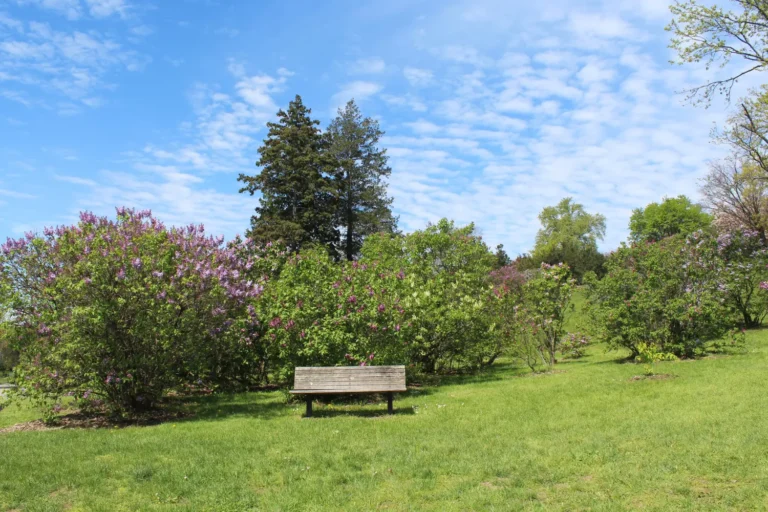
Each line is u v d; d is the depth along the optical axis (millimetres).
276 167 36438
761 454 5723
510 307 16281
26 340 9781
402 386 9781
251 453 6984
